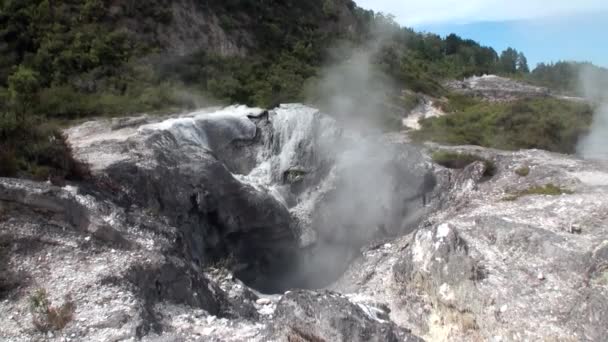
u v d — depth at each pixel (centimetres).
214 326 1109
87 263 1205
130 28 3288
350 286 1934
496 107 3678
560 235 1588
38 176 1441
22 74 2597
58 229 1277
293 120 2480
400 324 1526
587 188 2012
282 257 2255
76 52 2950
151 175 1764
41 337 980
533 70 9500
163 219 1619
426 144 2847
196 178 1933
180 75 3206
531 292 1404
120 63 3039
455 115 3609
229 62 3562
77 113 2578
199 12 3753
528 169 2284
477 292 1435
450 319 1463
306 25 4747
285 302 1065
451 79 6488
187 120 2247
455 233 1577
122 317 1039
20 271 1151
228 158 2388
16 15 2969
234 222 2052
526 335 1283
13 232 1225
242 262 2138
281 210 2200
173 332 1065
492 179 2312
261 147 2456
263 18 4341
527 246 1577
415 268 1611
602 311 1232
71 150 1662
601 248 1439
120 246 1286
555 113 3294
